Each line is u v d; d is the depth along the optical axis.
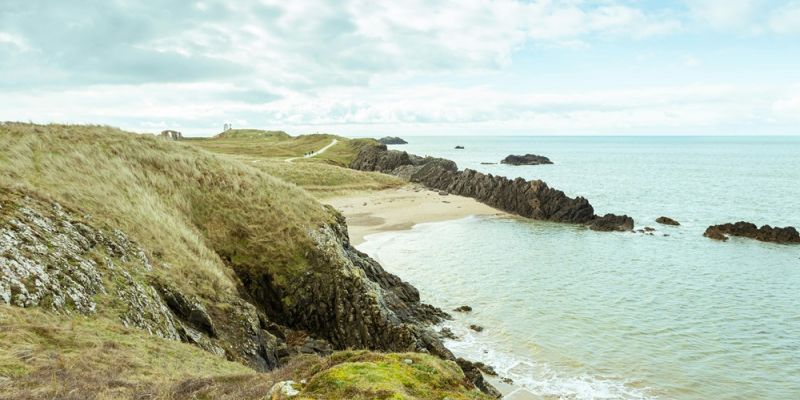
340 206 87.94
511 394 26.36
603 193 115.62
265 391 11.34
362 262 41.00
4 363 12.22
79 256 20.30
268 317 31.86
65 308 17.12
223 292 26.92
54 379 11.94
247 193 38.56
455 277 47.22
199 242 31.59
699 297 42.28
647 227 73.31
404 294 39.50
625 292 43.38
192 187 37.19
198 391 12.73
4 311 14.96
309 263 33.72
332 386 8.43
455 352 31.45
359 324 31.59
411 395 8.41
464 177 107.88
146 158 38.00
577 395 26.33
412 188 111.94
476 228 72.62
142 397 11.95
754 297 42.50
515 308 39.09
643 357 30.70
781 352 31.53
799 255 57.84
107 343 15.60
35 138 33.19
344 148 182.25
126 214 27.73
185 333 21.17
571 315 37.59
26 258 17.73
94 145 36.31
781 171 173.50
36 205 22.20
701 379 28.03
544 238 66.31
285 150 167.00
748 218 83.69
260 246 33.97
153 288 22.27
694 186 128.75
